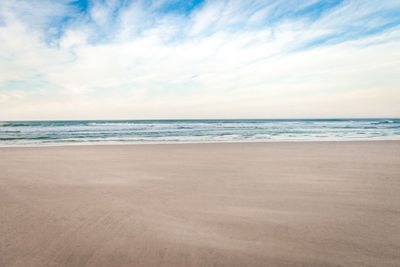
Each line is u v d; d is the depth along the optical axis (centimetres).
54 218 412
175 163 970
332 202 490
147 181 680
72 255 298
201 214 432
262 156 1143
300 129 3753
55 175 755
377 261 286
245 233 357
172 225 386
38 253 303
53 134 2762
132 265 279
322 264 281
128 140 2147
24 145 1694
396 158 1044
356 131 3241
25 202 497
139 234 354
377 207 459
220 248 315
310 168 846
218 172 798
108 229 371
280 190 581
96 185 636
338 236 346
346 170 807
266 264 281
